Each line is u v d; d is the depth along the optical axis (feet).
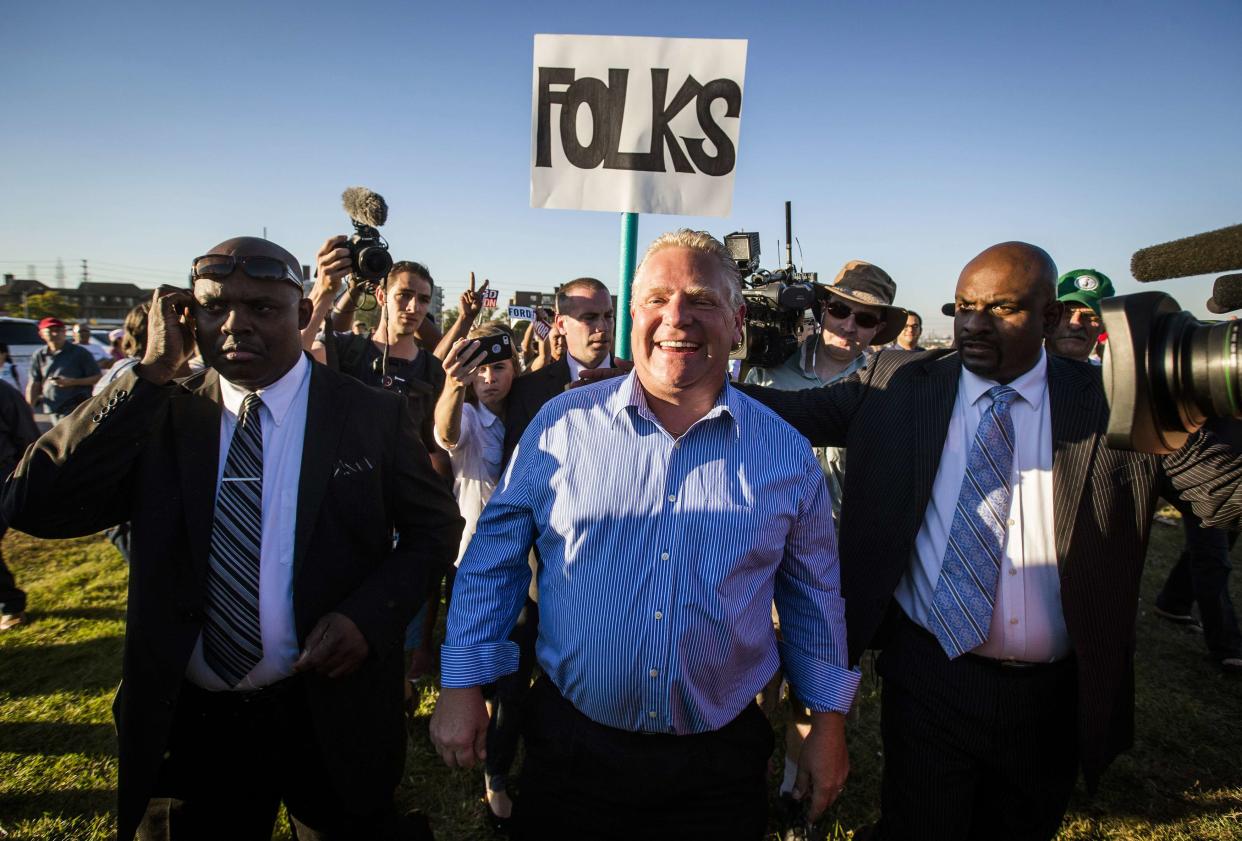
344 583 5.46
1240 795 8.87
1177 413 3.21
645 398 5.11
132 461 5.09
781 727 10.24
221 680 5.20
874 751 9.80
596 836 4.91
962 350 5.76
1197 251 2.71
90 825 8.04
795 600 5.32
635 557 4.75
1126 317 3.16
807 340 9.98
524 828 5.15
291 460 5.39
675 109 7.39
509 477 5.31
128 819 4.87
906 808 5.93
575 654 4.85
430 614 10.94
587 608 4.81
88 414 4.95
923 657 5.90
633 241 7.70
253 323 5.02
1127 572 5.38
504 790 8.05
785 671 5.48
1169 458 5.19
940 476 5.91
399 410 5.94
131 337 11.72
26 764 9.09
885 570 5.92
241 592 5.16
